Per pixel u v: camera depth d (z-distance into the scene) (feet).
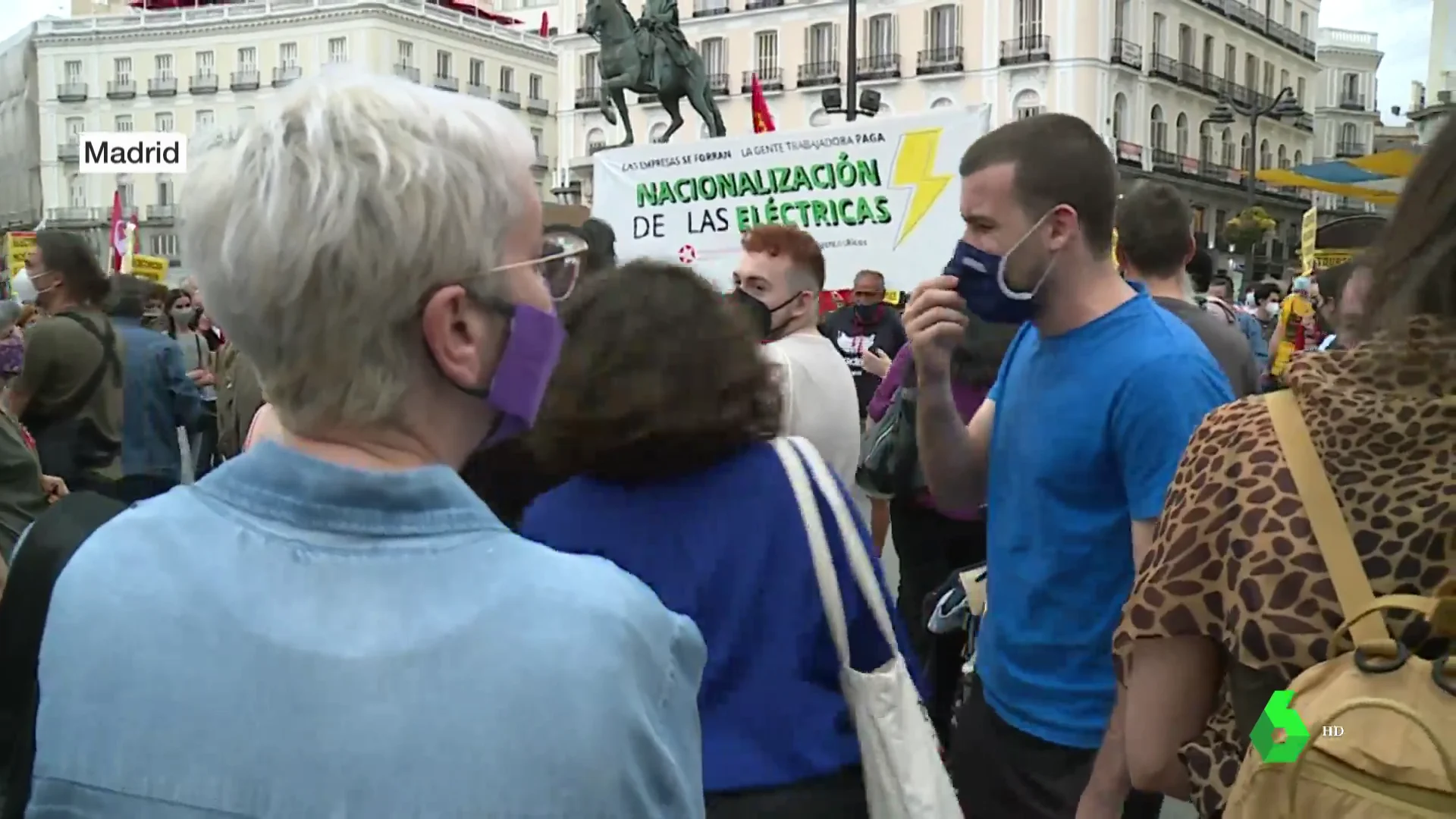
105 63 213.66
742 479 5.83
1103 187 7.31
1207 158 159.63
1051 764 7.32
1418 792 3.41
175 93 209.67
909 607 13.35
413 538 3.16
